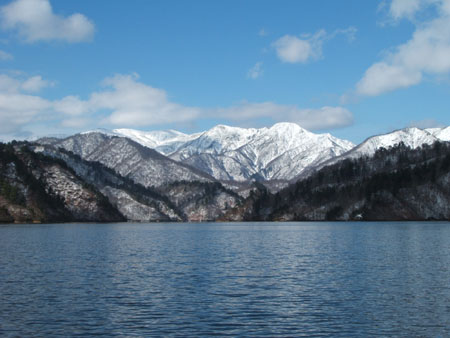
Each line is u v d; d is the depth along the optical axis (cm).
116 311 5175
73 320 4812
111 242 15262
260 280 7144
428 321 4791
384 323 4728
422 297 5866
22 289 6353
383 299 5769
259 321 4797
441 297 5869
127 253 11325
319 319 4875
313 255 10756
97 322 4744
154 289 6391
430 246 12875
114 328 4550
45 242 14875
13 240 15712
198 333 4406
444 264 8894
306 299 5775
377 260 9612
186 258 10219
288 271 8094
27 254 10894
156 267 8631
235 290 6338
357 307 5369
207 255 10912
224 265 8944
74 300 5684
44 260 9669
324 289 6406
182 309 5266
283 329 4531
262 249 12506
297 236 18488
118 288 6456
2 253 11106
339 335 4362
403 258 9925
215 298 5825
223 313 5106
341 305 5466
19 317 4916
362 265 8831
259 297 5884
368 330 4506
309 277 7431
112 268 8469
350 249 12206
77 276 7481
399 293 6116
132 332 4431
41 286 6581
